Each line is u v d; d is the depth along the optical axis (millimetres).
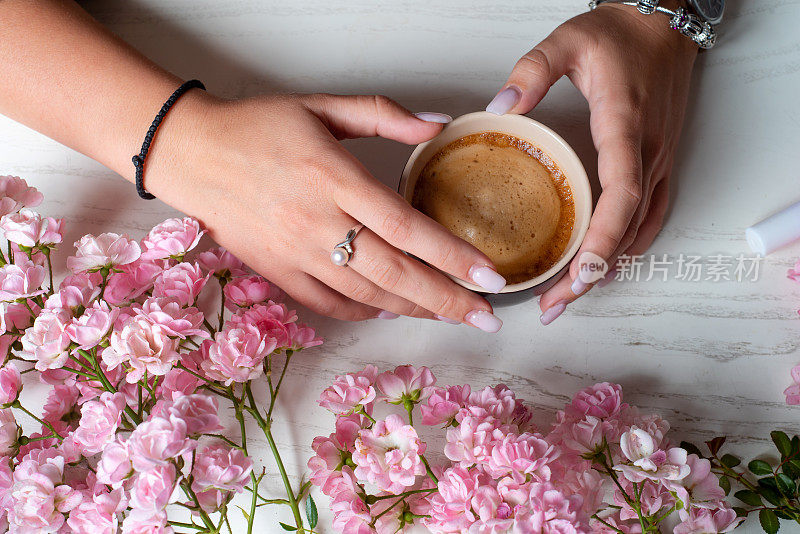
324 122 565
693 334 594
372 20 652
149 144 565
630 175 546
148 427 473
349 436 534
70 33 589
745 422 581
